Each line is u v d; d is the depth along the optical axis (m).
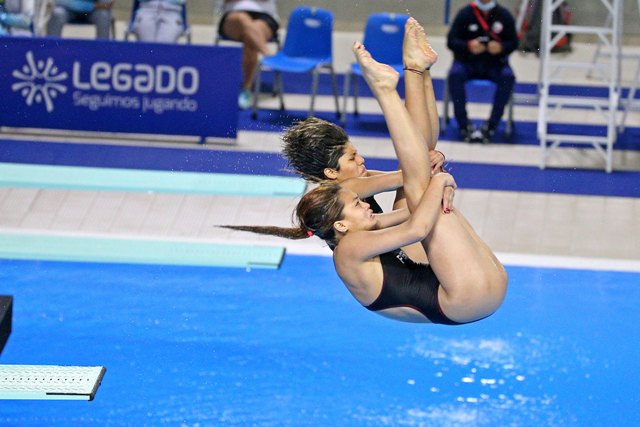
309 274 13.82
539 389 11.59
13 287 13.36
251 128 17.77
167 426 10.88
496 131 18.33
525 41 21.45
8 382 10.25
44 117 17.12
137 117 17.05
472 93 20.84
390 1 22.95
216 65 16.78
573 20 22.03
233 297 13.25
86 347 12.13
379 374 11.86
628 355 12.17
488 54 17.09
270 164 16.00
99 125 17.14
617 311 12.93
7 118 17.16
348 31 23.06
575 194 15.66
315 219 7.32
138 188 13.29
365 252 7.14
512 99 17.89
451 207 7.13
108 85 16.97
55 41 16.84
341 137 7.88
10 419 10.98
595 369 11.94
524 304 13.08
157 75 16.86
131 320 12.70
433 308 7.29
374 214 7.52
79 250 13.11
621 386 11.63
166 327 12.59
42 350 12.02
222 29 18.22
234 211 15.12
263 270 13.82
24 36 16.83
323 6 23.05
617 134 18.47
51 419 11.01
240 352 12.17
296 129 7.91
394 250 7.63
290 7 22.80
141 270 13.90
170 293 13.31
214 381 11.64
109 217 14.69
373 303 7.45
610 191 15.83
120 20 22.41
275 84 19.81
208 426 10.88
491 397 11.45
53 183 13.23
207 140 17.17
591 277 13.52
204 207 15.20
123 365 11.84
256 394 11.45
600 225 14.70
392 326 12.84
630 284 13.38
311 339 12.48
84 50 16.84
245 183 13.75
